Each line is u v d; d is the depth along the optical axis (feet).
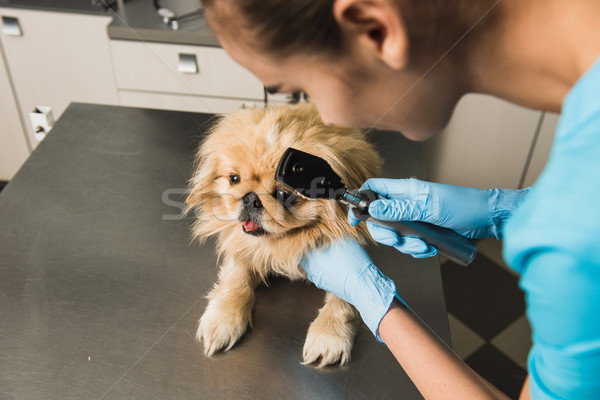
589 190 0.96
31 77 5.67
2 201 3.24
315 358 2.39
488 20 1.08
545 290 1.05
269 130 2.15
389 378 2.35
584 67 1.08
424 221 2.24
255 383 2.32
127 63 3.66
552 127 3.30
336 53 1.10
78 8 5.18
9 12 5.22
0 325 2.53
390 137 3.67
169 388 2.29
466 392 1.76
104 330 2.53
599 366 1.10
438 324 2.56
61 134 3.80
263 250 2.56
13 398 2.24
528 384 1.35
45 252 2.93
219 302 2.58
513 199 2.34
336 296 2.65
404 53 1.04
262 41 1.07
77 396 2.26
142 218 3.16
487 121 3.38
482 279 5.49
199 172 2.54
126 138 3.76
